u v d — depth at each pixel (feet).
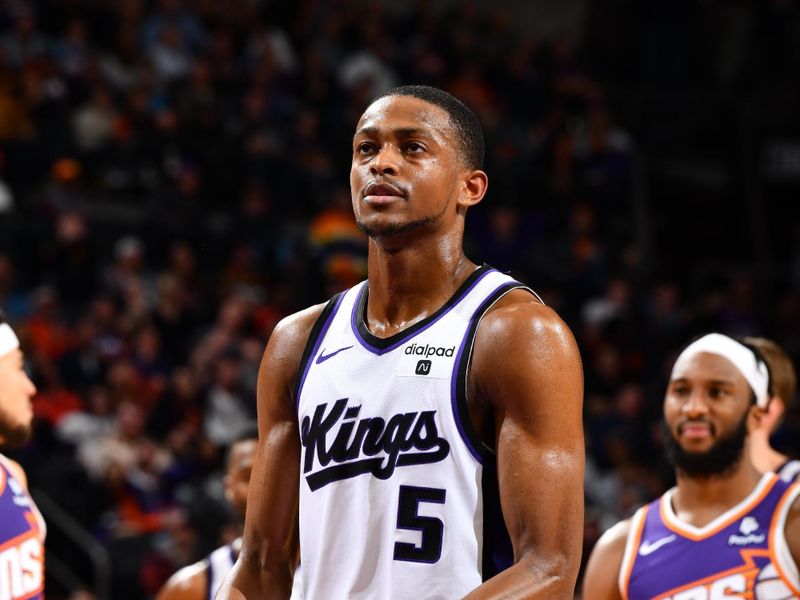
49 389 83.71
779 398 37.86
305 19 138.72
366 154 22.67
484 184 23.13
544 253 125.49
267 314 100.12
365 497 21.49
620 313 114.52
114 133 111.04
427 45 142.82
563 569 20.43
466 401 21.27
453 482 21.09
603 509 91.35
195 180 110.93
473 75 139.03
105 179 108.78
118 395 85.10
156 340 92.32
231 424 87.51
